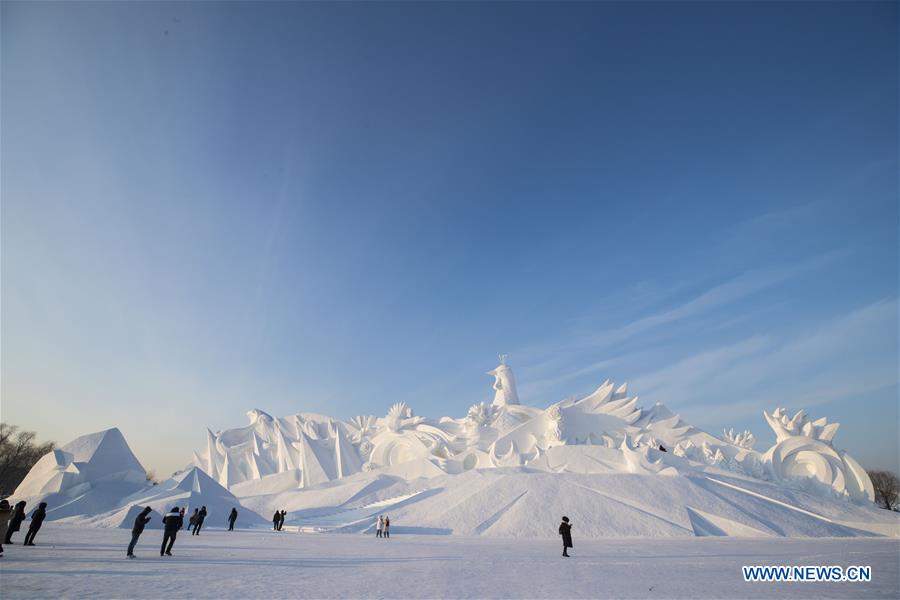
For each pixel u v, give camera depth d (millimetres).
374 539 28891
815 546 25125
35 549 18078
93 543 20891
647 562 17844
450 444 62156
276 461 70125
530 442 59688
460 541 27969
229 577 13047
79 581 11805
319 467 64062
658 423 60000
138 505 34219
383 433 69250
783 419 50219
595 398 63250
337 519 42438
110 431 46031
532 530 33969
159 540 23531
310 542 25438
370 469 65125
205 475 40500
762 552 21891
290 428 76875
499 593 11492
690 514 36000
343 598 10555
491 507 37625
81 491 40562
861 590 12711
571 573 14867
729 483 42938
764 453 50312
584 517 35312
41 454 79125
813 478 47000
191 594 10617
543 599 10812
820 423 50125
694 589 12414
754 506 37375
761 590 12414
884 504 82188
